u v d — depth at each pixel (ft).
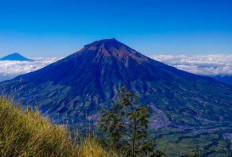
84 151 16.03
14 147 11.80
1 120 13.53
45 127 15.64
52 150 14.06
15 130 13.25
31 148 12.28
